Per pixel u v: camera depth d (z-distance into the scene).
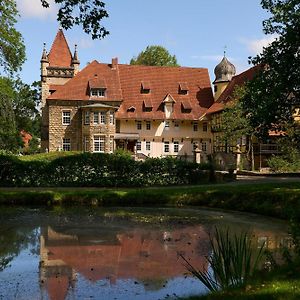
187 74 63.31
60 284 9.29
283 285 6.87
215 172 29.75
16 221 17.16
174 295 8.52
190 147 59.06
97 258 11.48
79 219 17.72
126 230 15.35
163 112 58.31
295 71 21.39
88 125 54.19
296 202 18.31
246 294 6.66
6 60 39.12
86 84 56.97
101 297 8.48
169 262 11.03
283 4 22.11
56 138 55.09
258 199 20.19
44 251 12.25
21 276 9.88
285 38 21.22
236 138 42.25
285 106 22.19
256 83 22.44
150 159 28.17
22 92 77.19
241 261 7.60
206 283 7.64
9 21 38.25
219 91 60.47
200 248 12.58
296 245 8.46
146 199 22.36
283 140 36.84
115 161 27.53
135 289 8.94
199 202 21.95
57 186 27.20
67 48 67.50
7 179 26.86
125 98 58.59
